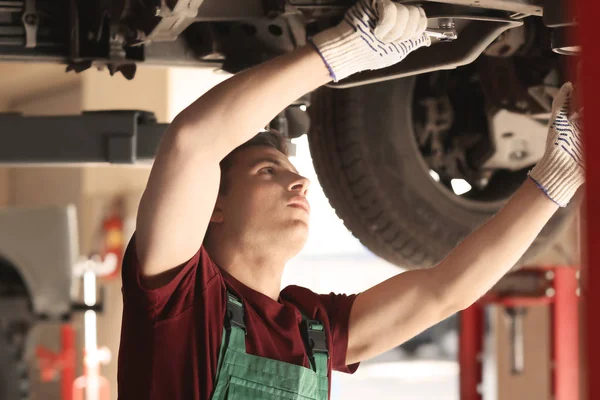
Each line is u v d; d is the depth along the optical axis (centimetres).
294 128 268
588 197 74
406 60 220
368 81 226
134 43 234
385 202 278
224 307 166
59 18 259
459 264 191
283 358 169
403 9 150
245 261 178
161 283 159
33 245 452
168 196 150
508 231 187
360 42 148
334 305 196
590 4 74
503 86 276
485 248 189
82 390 683
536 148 291
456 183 334
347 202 283
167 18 212
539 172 184
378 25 147
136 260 156
